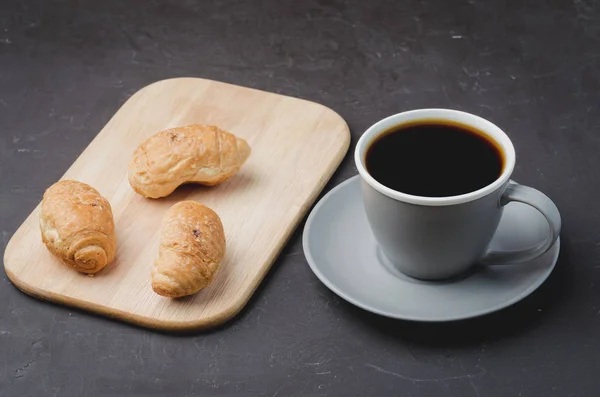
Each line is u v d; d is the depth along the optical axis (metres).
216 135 0.86
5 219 0.87
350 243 0.81
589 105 0.94
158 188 0.85
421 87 0.96
